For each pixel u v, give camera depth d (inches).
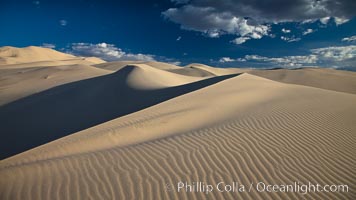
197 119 414.3
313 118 366.9
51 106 1008.9
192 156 256.8
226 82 798.5
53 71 2063.2
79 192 199.8
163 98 879.1
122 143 315.9
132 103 916.6
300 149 266.8
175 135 327.3
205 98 579.2
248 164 237.6
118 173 227.1
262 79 914.1
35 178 222.5
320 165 233.9
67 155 276.1
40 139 722.2
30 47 6491.1
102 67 3587.6
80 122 826.8
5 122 892.0
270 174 220.5
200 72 2920.8
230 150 267.6
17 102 1158.3
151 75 1306.6
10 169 242.1
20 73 2185.0
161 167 236.2
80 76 1791.3
